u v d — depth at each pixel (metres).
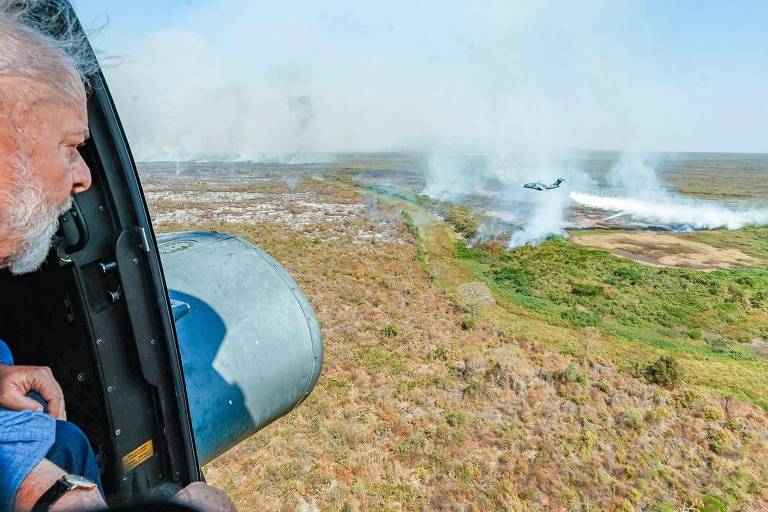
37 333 1.78
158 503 1.23
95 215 1.63
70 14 1.30
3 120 0.96
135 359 1.80
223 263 3.49
